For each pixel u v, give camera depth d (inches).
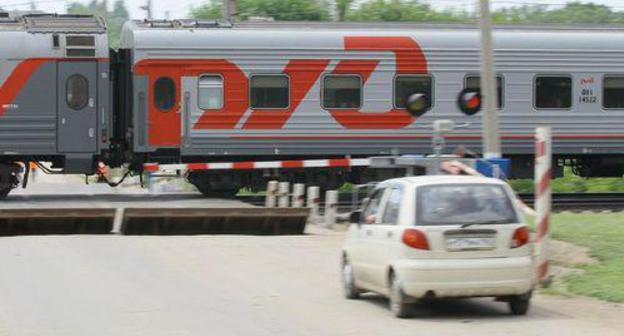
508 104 1840.6
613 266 965.2
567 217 1302.9
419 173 1330.0
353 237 870.4
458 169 1166.3
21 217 1309.1
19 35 1765.5
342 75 1801.2
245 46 1780.3
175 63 1771.7
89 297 860.0
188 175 1829.5
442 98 1819.6
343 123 1798.7
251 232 1371.8
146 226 1341.0
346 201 1877.5
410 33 1818.4
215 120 1777.8
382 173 1846.7
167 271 1015.0
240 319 768.3
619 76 1875.0
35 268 1019.9
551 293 893.8
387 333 714.8
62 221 1330.0
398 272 762.2
